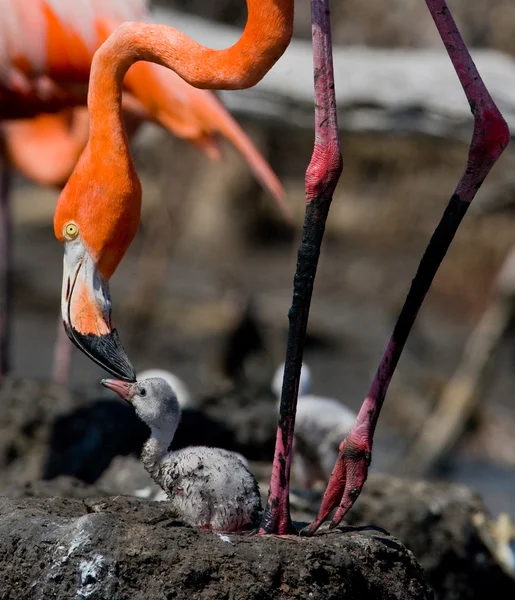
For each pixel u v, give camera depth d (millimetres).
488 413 18438
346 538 5730
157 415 6066
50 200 33000
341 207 31828
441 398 18781
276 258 30984
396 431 18391
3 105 10562
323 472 8984
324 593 5332
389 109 13945
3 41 10203
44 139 10742
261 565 5309
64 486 8031
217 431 10578
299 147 30469
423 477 16641
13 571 5465
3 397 10977
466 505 9430
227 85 5848
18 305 24234
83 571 5328
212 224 31391
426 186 30688
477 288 26703
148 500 6230
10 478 10359
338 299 26766
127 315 23734
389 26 19312
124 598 5266
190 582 5258
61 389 11188
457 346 23016
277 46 5711
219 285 26500
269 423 10891
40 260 28469
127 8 10305
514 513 14328
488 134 5652
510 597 9266
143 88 10188
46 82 10336
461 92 13758
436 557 8836
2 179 14305
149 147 27875
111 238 6055
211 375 20156
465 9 19406
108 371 6035
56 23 10109
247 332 20297
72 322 6055
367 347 22438
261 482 9172
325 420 8859
